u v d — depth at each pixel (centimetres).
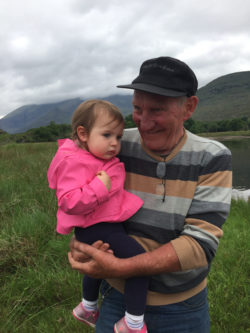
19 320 250
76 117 143
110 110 138
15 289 276
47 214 411
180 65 120
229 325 242
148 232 136
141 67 134
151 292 134
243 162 2191
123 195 142
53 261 319
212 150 129
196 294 137
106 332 146
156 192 136
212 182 125
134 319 127
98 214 134
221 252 369
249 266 330
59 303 272
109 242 131
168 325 135
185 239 119
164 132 127
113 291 146
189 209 129
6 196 476
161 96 120
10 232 358
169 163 134
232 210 670
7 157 829
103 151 137
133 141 151
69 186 128
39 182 529
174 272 127
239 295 279
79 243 135
